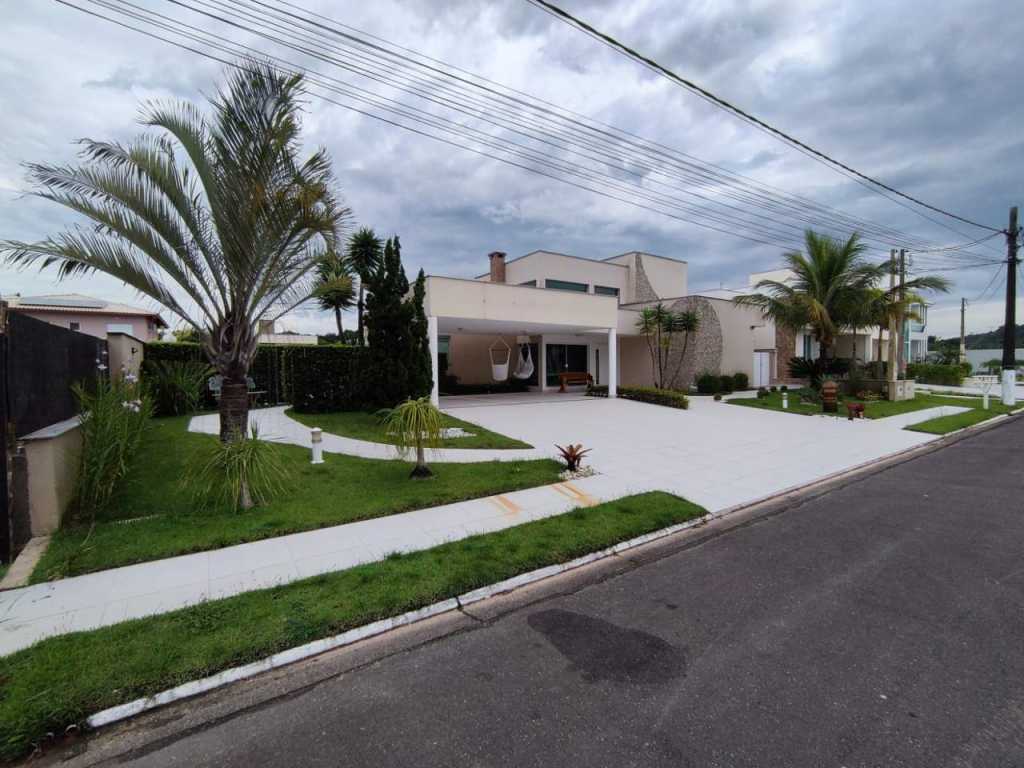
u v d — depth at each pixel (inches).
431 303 559.2
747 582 157.2
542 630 130.5
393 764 84.4
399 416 267.4
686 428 463.5
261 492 236.4
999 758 83.4
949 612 134.4
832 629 126.8
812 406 631.8
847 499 252.5
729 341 872.9
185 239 227.5
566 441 392.5
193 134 225.9
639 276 1026.7
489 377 896.9
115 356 370.3
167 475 261.6
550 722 94.5
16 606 137.8
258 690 107.2
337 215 237.8
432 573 158.7
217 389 540.4
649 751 86.3
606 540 190.4
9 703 97.1
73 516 202.1
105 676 106.7
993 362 1632.6
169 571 160.6
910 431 454.9
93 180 204.4
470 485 257.1
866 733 89.7
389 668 114.7
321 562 168.6
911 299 660.7
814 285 681.0
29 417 187.8
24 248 191.5
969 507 233.0
